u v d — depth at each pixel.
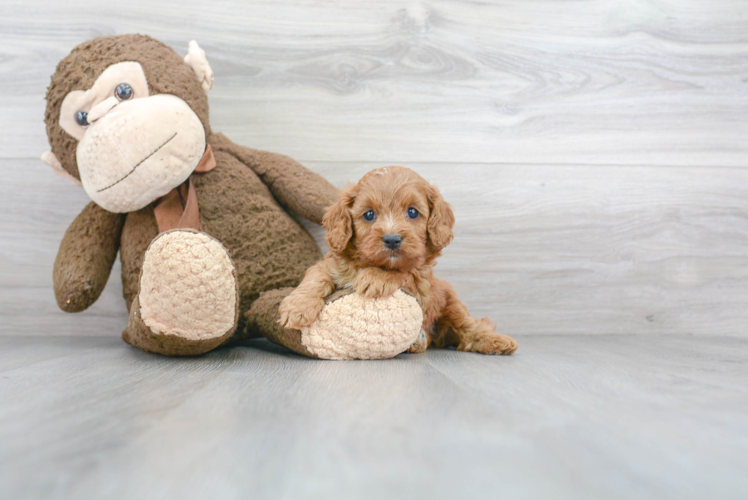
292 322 1.47
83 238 1.74
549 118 2.25
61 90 1.63
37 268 2.09
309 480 0.64
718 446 0.77
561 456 0.72
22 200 2.08
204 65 1.77
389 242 1.46
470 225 2.22
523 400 1.01
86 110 1.62
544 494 0.61
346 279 1.58
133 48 1.70
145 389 1.09
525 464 0.69
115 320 2.12
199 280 1.36
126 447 0.75
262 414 0.90
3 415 0.90
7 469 0.67
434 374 1.27
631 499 0.60
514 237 2.24
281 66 2.14
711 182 2.31
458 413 0.91
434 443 0.77
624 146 2.28
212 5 2.10
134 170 1.54
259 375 1.25
